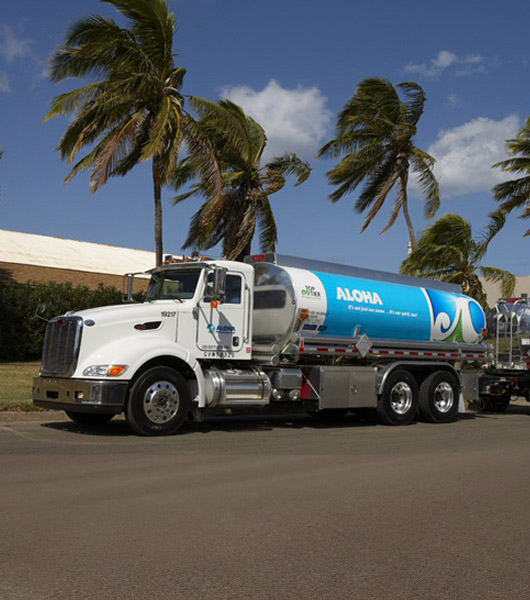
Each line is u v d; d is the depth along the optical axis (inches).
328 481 310.3
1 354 1026.1
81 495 269.1
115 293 1157.7
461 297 652.7
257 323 531.5
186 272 499.5
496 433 521.7
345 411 603.2
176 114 888.9
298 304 515.2
